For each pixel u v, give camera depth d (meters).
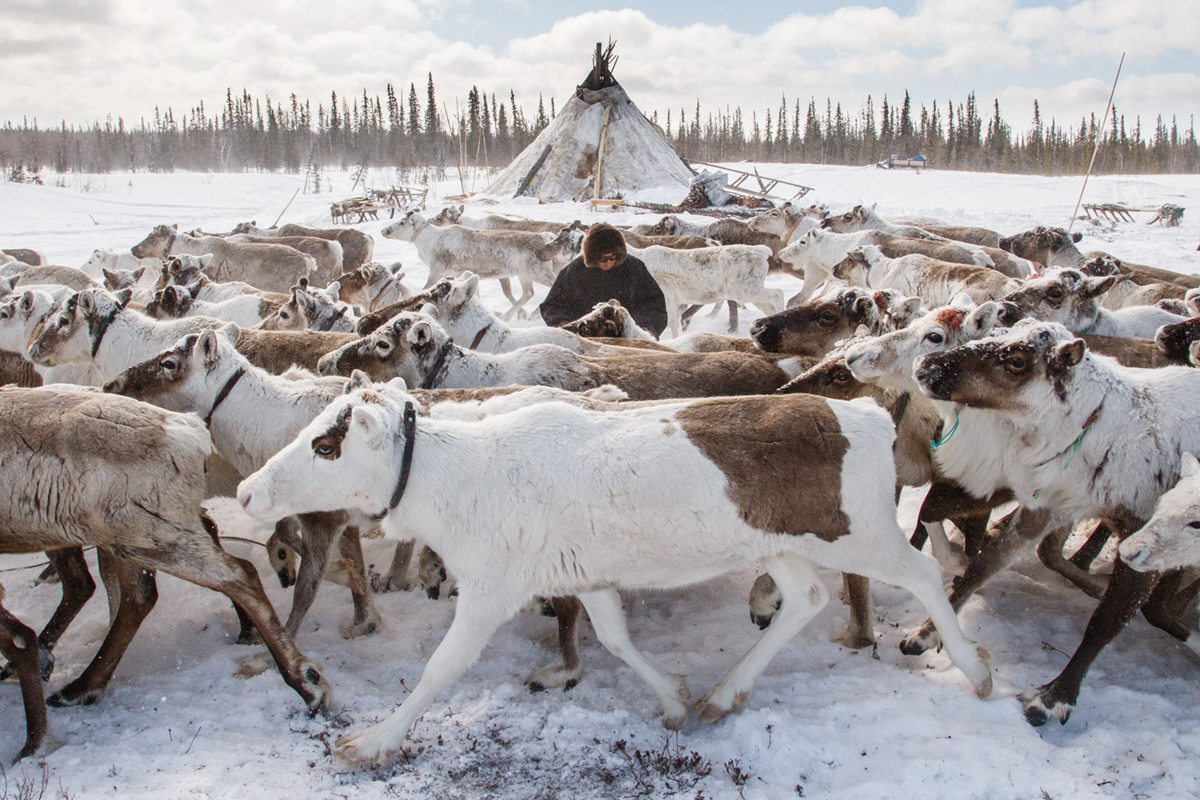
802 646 4.21
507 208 25.50
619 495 3.46
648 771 3.27
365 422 3.46
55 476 3.55
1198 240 19.48
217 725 3.56
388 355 5.27
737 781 3.18
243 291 8.67
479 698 3.83
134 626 3.88
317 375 5.47
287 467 3.54
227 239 14.41
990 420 4.18
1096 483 3.91
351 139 87.94
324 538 4.20
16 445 3.54
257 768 3.25
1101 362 3.99
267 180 57.53
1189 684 3.73
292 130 89.81
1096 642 3.54
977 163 81.94
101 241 20.80
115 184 49.44
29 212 27.62
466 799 3.13
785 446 3.45
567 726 3.55
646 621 4.61
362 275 10.21
